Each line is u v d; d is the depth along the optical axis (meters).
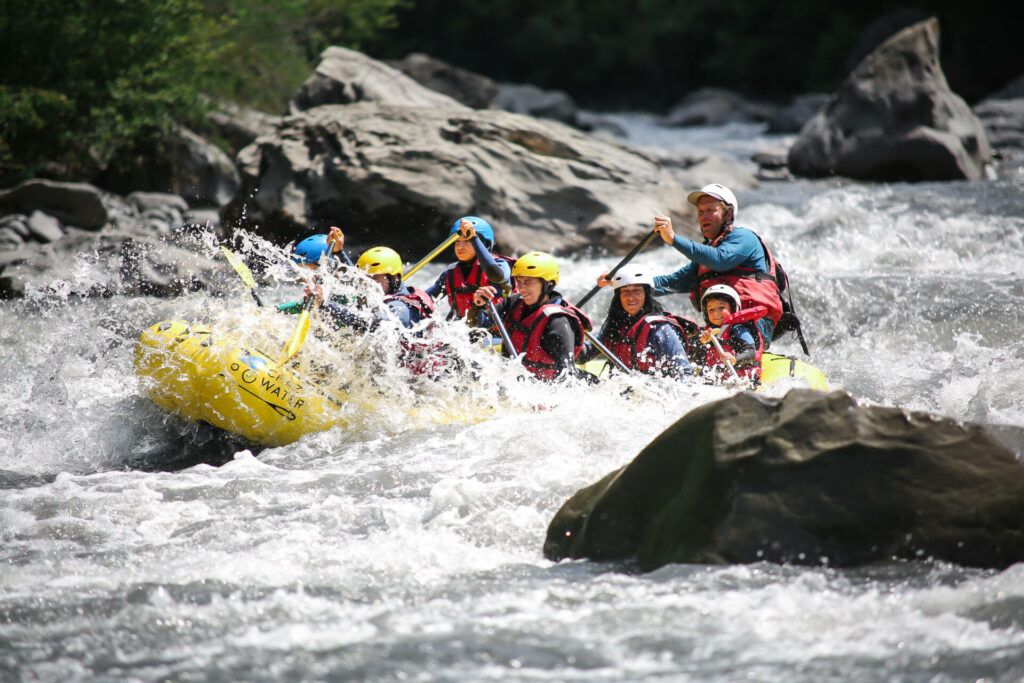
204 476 17.69
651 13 123.31
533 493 15.69
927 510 11.60
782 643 10.03
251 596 11.82
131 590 12.05
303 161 41.69
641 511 12.91
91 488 16.91
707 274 23.83
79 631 10.91
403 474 17.20
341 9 72.38
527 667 9.73
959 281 30.94
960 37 99.69
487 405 20.98
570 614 11.00
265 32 63.19
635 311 21.88
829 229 39.44
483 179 39.41
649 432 18.75
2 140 49.34
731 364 21.36
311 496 16.20
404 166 39.59
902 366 25.19
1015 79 97.06
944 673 9.19
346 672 9.70
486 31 128.62
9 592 12.10
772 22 118.38
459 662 9.88
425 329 20.98
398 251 39.88
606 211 39.84
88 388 23.05
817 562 11.65
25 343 26.83
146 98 49.81
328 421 20.28
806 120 88.81
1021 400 21.00
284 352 19.73
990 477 11.66
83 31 48.75
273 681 9.55
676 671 9.54
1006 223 38.19
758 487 12.02
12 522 14.95
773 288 23.08
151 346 20.17
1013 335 26.36
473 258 23.61
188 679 9.65
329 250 21.75
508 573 12.55
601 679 9.42
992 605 10.47
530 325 20.98
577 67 129.38
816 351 27.61
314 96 54.34
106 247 36.41
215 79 56.88
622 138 92.44
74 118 50.34
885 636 10.05
